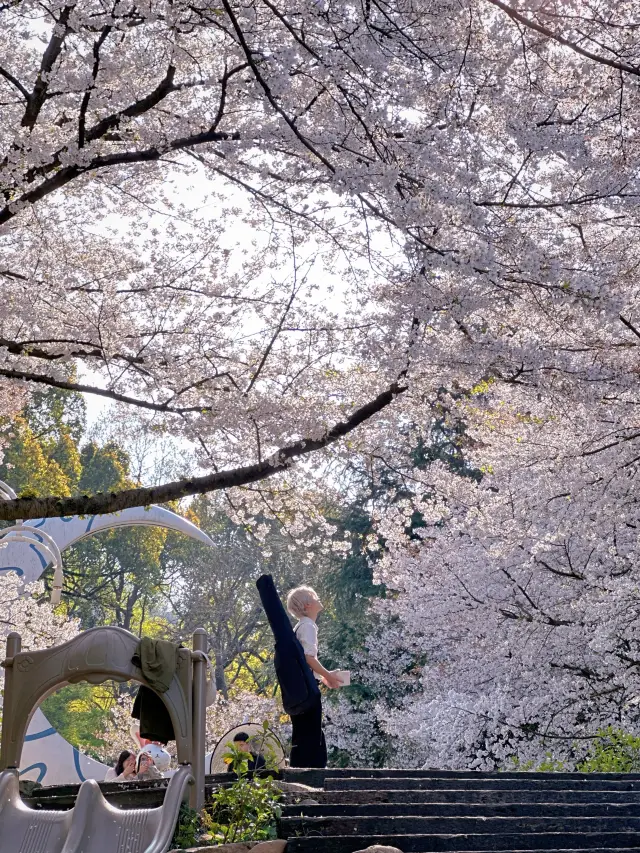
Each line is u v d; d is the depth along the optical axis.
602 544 12.25
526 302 6.70
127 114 6.53
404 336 6.75
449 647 16.62
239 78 6.37
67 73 5.98
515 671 14.59
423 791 5.94
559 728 13.95
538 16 5.99
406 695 20.91
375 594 23.27
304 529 8.20
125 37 6.62
